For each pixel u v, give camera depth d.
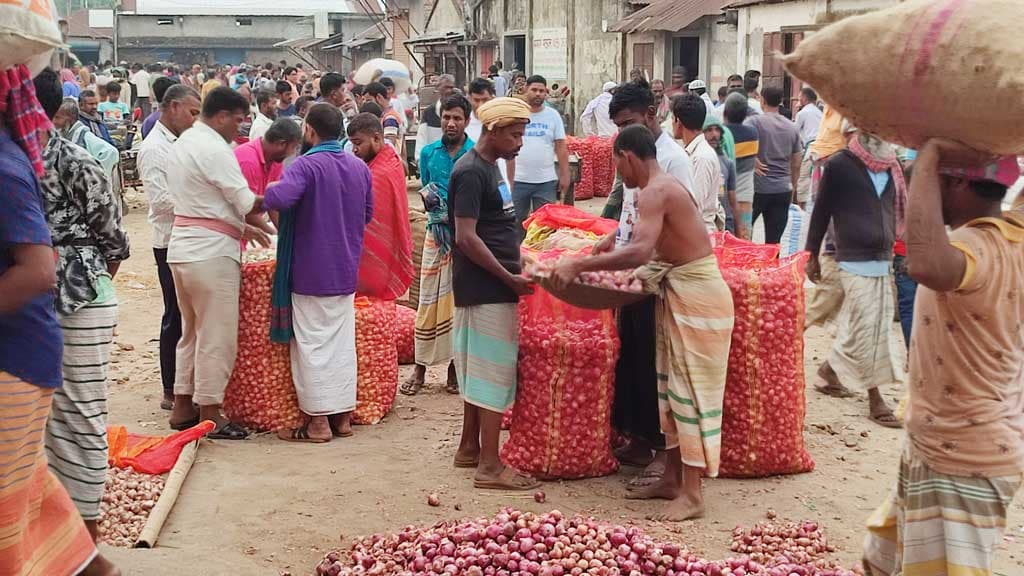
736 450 6.25
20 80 3.63
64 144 4.77
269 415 7.11
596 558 4.75
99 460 4.90
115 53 67.62
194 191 6.69
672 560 4.81
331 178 6.86
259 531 5.54
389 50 53.06
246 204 6.71
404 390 8.15
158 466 6.20
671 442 5.88
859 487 6.22
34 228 3.59
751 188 11.18
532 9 34.56
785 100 21.50
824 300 7.76
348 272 7.01
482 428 6.18
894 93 3.44
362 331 7.34
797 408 6.29
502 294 6.09
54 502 3.99
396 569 4.85
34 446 3.77
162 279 7.47
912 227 3.45
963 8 3.32
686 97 8.19
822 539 5.42
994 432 3.59
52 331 3.80
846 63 3.52
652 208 5.45
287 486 6.19
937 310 3.61
